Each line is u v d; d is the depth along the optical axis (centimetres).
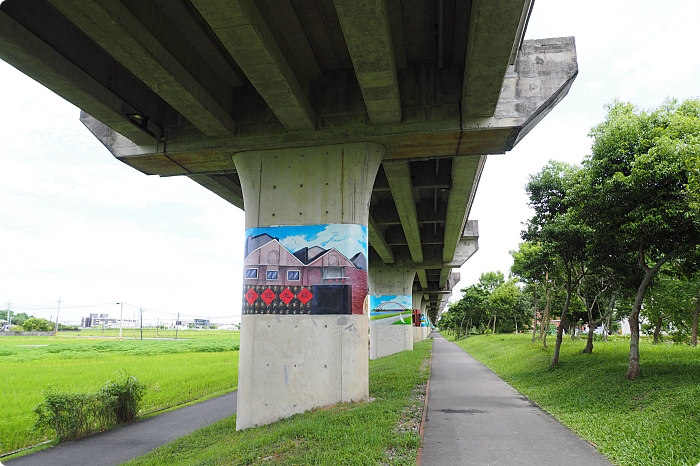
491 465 701
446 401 1299
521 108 1171
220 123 1222
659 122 1338
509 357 2623
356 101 1248
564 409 1125
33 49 898
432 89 1212
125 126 1237
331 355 1192
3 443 1225
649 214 1241
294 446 788
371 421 915
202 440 1105
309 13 1001
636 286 1695
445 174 1878
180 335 11356
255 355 1215
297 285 1236
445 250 3366
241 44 888
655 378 1248
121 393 1456
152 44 916
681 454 695
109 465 1023
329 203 1262
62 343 6138
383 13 795
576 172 1619
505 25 821
